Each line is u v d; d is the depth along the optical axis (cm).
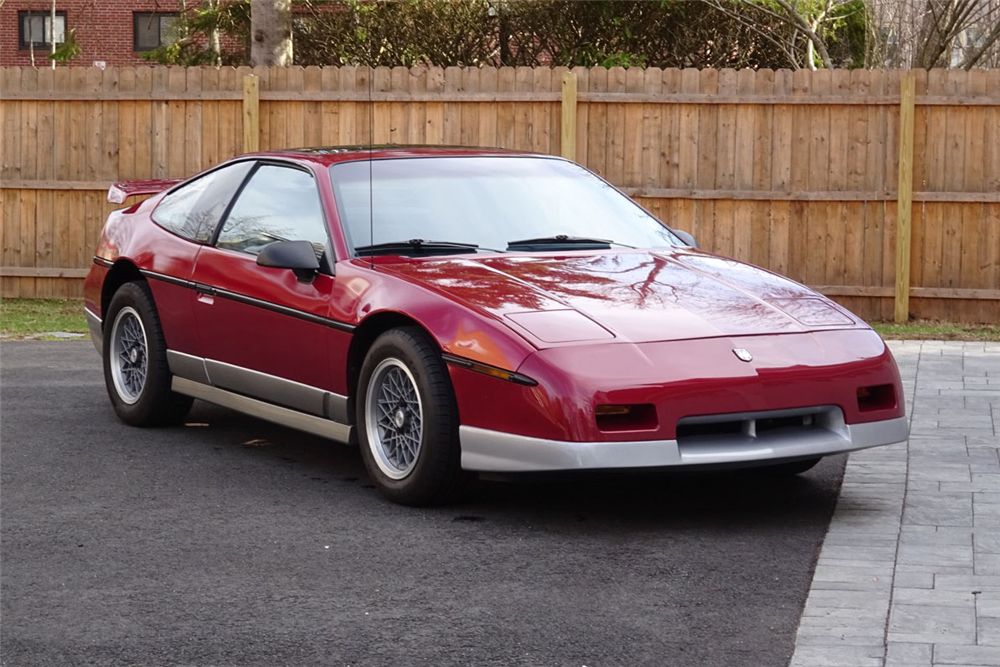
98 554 490
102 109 1279
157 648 395
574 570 468
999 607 421
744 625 411
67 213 1302
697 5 1672
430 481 539
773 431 518
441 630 408
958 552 485
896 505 556
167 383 706
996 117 1141
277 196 648
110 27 3044
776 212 1173
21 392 834
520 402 501
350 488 590
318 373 591
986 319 1158
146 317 706
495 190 641
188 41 1861
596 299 543
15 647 397
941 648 385
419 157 654
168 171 1272
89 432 713
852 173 1162
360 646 396
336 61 1814
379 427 568
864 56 1780
